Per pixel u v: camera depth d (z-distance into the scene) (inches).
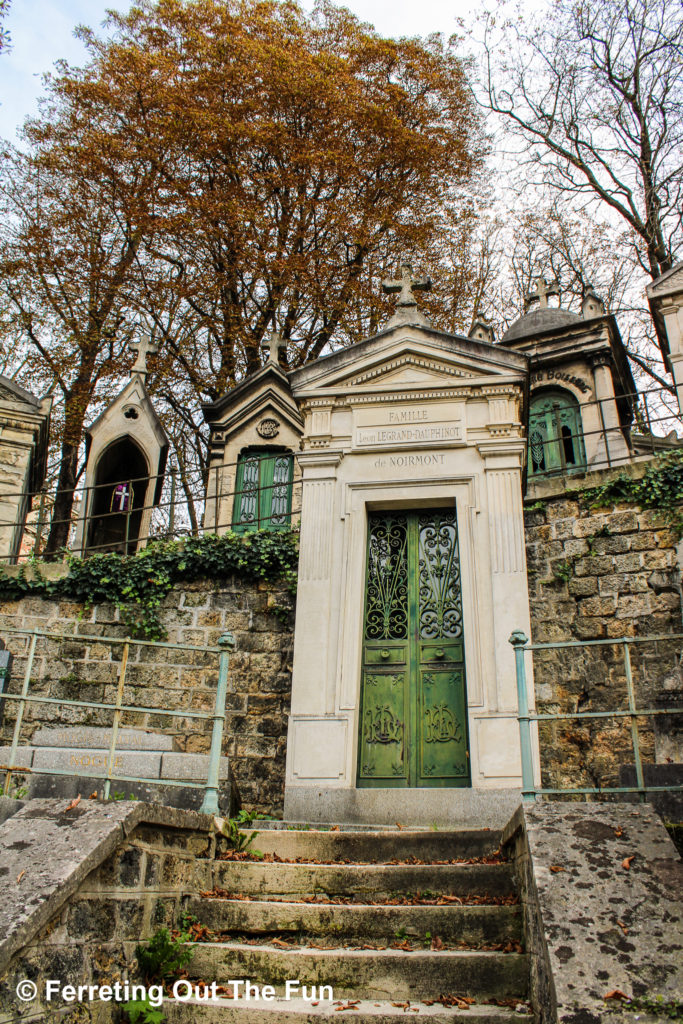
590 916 161.3
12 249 804.6
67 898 176.6
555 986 145.3
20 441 584.4
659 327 581.9
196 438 858.1
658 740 350.3
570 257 1018.1
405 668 370.0
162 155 831.1
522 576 361.4
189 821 227.5
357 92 857.5
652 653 413.1
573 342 741.3
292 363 877.2
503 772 328.8
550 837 187.5
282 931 211.5
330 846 255.8
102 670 452.1
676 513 431.5
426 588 383.2
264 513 658.8
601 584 436.5
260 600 459.5
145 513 649.0
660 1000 139.9
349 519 387.9
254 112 842.2
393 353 411.2
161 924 207.5
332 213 832.3
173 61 850.8
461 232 901.2
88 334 816.9
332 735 348.8
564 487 462.0
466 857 246.1
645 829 185.9
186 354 859.4
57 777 290.7
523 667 222.4
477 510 378.6
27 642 457.4
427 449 394.0
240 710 435.2
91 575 470.9
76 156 802.8
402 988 186.1
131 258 832.3
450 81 912.3
